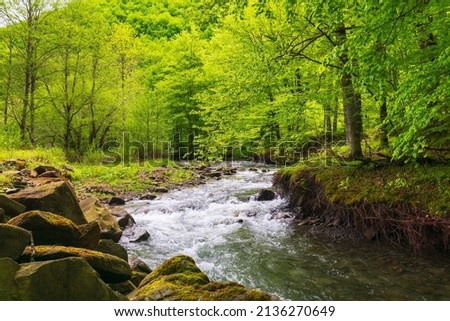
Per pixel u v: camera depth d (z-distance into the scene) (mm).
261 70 8852
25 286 3328
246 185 16172
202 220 10234
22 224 5090
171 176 18328
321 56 9297
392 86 7082
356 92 8547
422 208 6871
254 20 10938
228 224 9742
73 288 3564
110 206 11789
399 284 5672
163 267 4812
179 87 31125
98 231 5766
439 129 6961
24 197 6504
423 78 4988
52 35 20328
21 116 22609
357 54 5535
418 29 6367
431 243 6664
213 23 9109
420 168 7695
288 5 7457
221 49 18016
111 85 23984
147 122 27516
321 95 9281
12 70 20656
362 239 7785
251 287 5895
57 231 5262
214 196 13492
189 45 31172
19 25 20078
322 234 8398
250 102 10039
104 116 24031
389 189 7680
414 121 5309
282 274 6367
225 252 7633
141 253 7617
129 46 26000
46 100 22031
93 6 22578
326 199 9031
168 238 8672
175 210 11461
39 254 4371
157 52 37250
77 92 22516
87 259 4535
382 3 4715
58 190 6840
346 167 9344
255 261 7055
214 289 4141
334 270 6398
